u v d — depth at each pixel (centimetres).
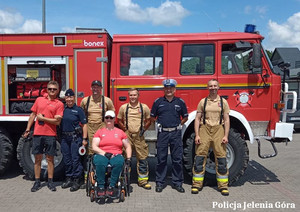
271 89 510
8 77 536
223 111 471
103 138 451
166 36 521
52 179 493
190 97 518
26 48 527
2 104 535
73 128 485
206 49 518
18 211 396
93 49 523
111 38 568
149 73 523
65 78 538
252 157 788
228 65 517
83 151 482
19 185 515
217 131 470
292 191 491
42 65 536
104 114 486
